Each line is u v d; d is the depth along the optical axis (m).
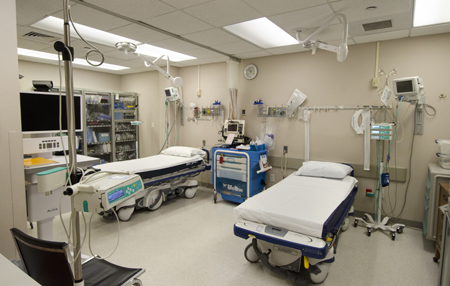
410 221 3.39
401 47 3.31
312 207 2.30
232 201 4.35
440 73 3.12
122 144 5.94
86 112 5.14
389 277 2.34
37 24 2.94
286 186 2.94
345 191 2.75
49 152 2.75
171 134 5.34
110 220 3.53
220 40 3.46
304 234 2.07
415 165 3.31
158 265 2.51
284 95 4.21
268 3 2.35
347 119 3.71
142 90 5.92
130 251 2.76
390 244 2.94
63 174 1.25
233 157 4.04
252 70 4.45
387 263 2.56
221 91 4.86
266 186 4.46
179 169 3.97
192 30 3.08
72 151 1.16
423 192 3.29
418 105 3.21
